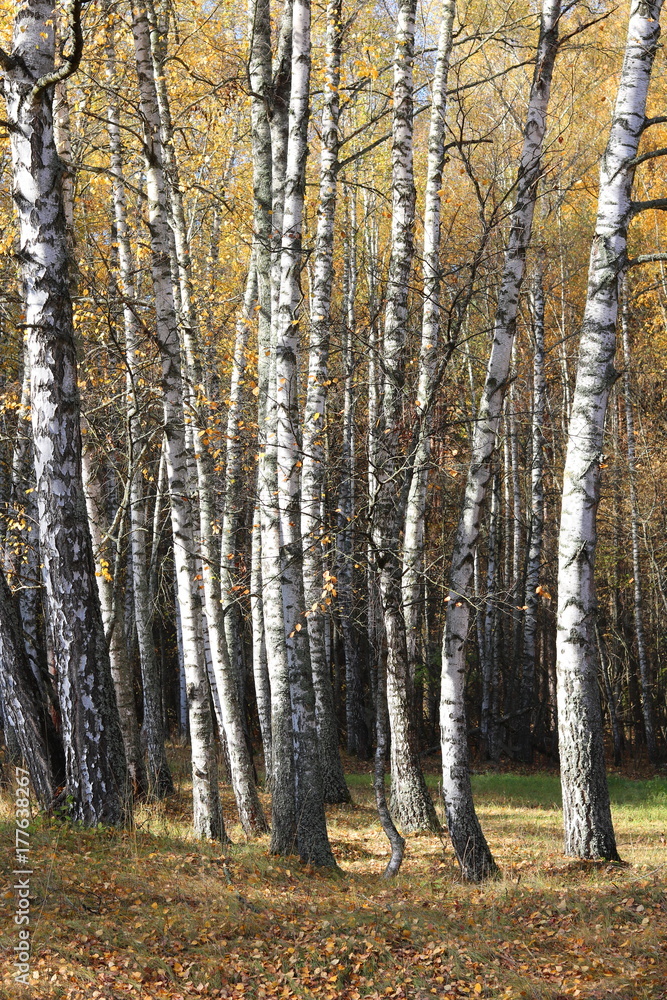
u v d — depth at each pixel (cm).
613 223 948
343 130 1736
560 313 2439
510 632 2886
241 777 1283
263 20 1144
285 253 981
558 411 2408
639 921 716
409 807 1311
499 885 856
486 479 948
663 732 2694
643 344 2548
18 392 1597
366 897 822
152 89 1068
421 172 1998
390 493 1129
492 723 2466
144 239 1489
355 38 1309
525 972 632
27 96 859
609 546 2520
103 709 901
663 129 2220
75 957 595
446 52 1338
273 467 1048
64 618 882
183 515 1076
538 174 949
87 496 1338
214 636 1302
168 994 568
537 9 1688
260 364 1112
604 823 916
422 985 611
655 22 944
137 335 1324
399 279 1234
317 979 622
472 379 2116
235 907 729
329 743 1552
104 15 1136
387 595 1026
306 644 992
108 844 852
